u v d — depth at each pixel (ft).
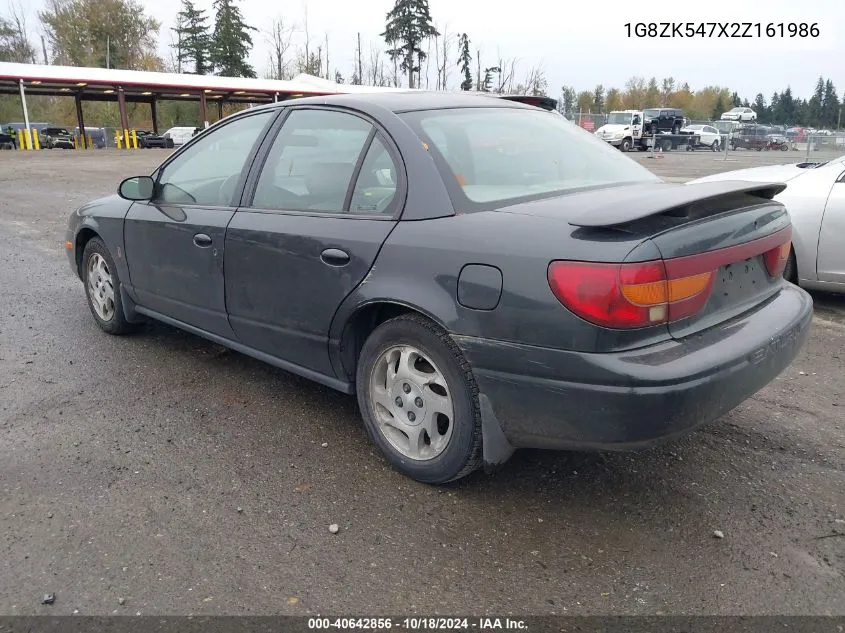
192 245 12.84
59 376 13.96
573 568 8.21
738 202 9.48
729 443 11.21
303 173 11.23
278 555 8.42
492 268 8.42
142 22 217.36
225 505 9.46
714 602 7.65
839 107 356.38
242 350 12.76
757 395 13.15
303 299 10.83
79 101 132.67
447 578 8.04
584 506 9.46
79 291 20.71
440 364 9.18
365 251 9.80
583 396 7.89
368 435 11.53
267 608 7.55
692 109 254.68
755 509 9.36
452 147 10.11
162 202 14.08
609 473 10.28
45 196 46.14
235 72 229.86
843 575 8.06
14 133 123.65
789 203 18.37
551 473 10.30
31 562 8.25
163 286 14.02
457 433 9.18
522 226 8.52
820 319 17.83
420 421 9.79
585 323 7.76
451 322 8.78
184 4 232.53
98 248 15.99
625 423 7.77
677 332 8.16
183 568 8.17
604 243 7.82
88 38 208.23
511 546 8.60
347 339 10.54
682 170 69.05
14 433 11.46
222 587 7.86
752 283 9.46
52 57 217.77
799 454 10.85
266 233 11.26
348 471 10.37
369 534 8.84
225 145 12.96
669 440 8.07
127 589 7.81
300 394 13.19
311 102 11.71
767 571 8.13
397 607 7.57
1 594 7.72
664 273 7.80
